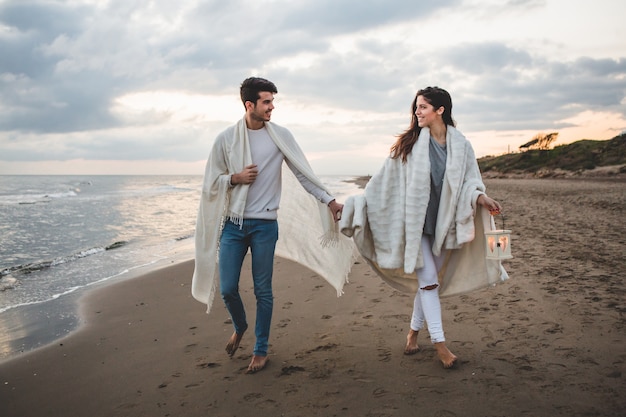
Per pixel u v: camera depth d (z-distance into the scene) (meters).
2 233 11.05
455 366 2.62
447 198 2.63
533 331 3.11
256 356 2.78
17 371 3.00
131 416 2.30
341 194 28.59
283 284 5.13
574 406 2.10
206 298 2.97
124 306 4.64
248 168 2.76
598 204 13.00
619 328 3.05
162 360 3.08
